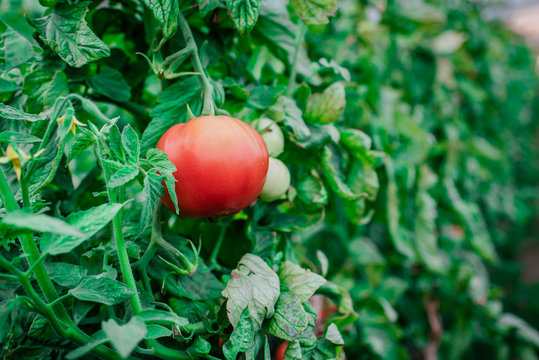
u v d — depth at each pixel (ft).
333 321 1.97
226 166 1.48
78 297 1.42
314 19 1.75
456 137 5.15
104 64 1.86
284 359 1.61
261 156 1.56
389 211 2.94
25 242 1.43
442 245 5.12
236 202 1.54
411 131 4.01
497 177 7.75
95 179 1.96
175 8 1.57
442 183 4.77
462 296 4.29
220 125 1.53
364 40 4.04
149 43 1.77
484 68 6.57
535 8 18.67
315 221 1.97
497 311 4.16
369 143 2.08
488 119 7.40
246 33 1.62
